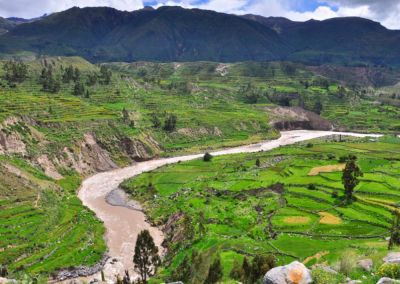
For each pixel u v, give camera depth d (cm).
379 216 10500
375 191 12450
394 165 15800
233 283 3975
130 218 12362
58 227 10900
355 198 11719
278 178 14488
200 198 12825
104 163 18338
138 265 7781
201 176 15762
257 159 17100
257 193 13138
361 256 3956
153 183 15225
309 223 10244
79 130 19050
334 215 10775
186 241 9788
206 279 5891
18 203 11825
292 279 2934
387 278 2786
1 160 13900
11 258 8881
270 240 9244
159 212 12469
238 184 14025
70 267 8812
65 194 14138
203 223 10675
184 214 11538
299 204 11681
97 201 13912
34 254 9219
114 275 8669
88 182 16275
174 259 8894
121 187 15475
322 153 19050
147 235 7338
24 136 16450
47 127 18462
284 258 8069
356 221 10256
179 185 14825
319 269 3111
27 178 13625
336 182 13512
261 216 11025
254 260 5775
